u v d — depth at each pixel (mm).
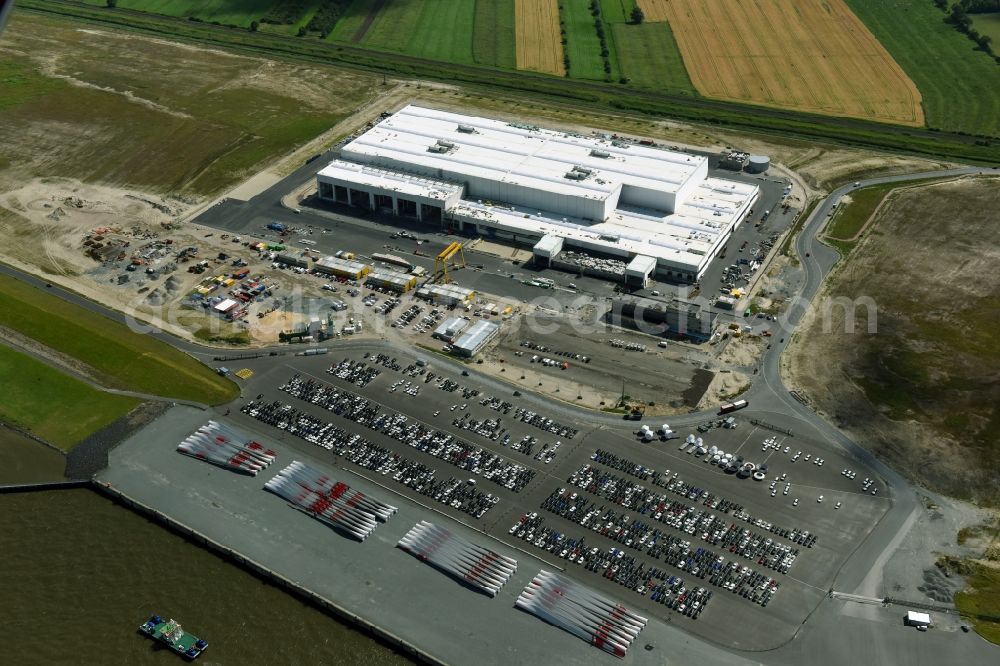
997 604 165250
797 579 171250
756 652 157500
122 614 166625
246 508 188250
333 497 189125
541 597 166750
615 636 159250
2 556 178250
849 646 158250
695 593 168375
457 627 162375
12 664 157375
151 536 182875
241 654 159250
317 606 167625
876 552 176500
